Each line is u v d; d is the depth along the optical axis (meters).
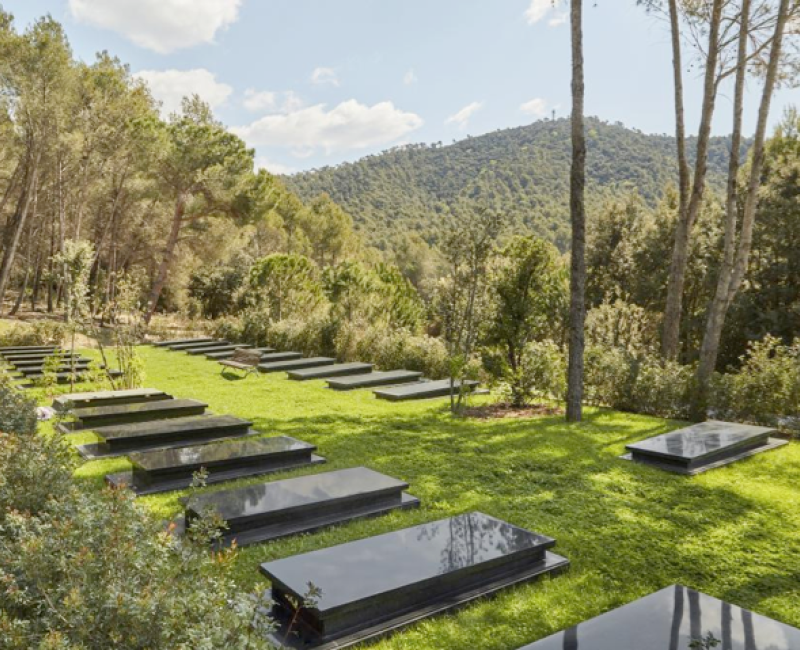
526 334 11.01
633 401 10.42
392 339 16.27
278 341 19.86
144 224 30.09
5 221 31.02
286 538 4.54
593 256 30.89
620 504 5.53
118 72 26.00
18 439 3.90
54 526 2.56
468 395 11.50
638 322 16.44
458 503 5.49
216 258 29.70
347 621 3.27
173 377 14.20
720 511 5.36
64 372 13.32
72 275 11.64
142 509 2.84
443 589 3.65
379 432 8.40
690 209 12.50
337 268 21.41
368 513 5.08
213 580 2.38
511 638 3.25
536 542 4.08
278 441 6.94
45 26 20.36
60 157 23.84
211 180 25.75
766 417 8.94
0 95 20.39
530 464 6.82
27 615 2.19
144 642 1.90
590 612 3.54
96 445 7.36
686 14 13.48
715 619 3.15
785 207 18.89
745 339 19.86
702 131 12.29
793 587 3.94
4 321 25.66
